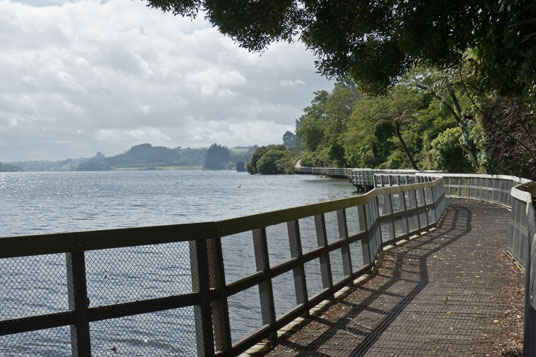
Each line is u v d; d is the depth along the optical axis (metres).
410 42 7.71
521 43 6.68
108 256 4.28
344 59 9.12
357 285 8.69
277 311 6.16
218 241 5.11
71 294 4.07
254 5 8.62
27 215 53.00
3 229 41.25
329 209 7.91
